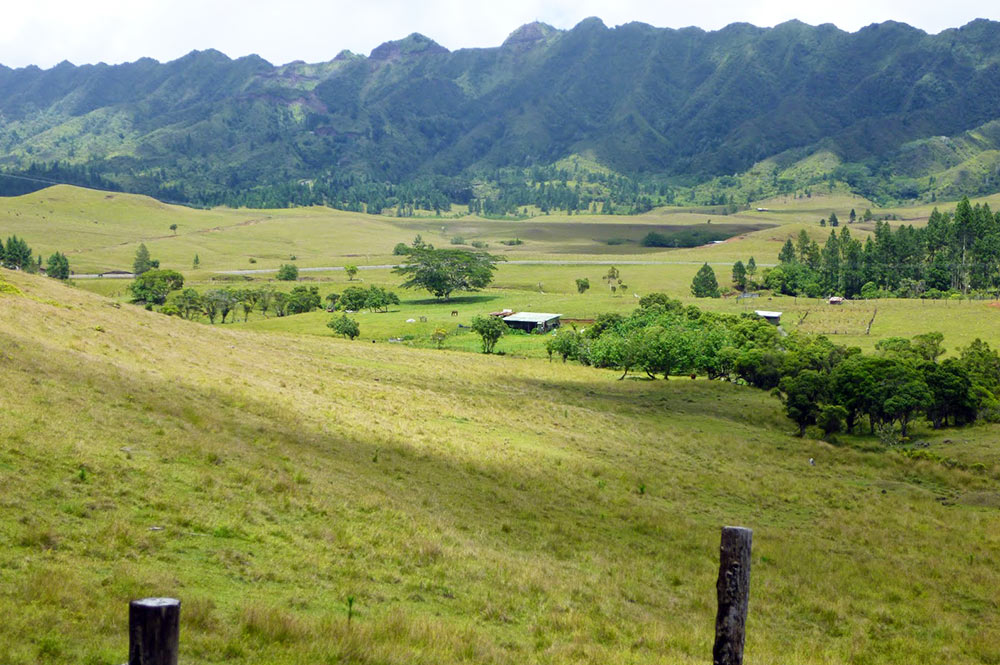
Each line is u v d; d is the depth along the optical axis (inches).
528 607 945.5
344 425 1977.1
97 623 619.2
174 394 1775.3
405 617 774.5
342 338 5969.5
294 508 1149.1
